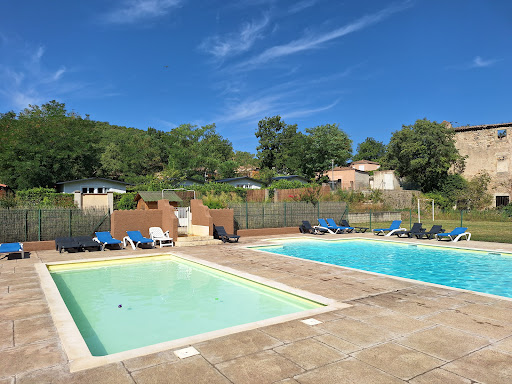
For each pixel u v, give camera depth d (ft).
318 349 13.60
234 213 62.69
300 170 178.40
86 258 37.99
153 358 12.82
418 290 23.22
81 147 128.06
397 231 60.59
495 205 121.80
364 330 15.70
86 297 25.46
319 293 22.53
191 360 12.63
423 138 122.62
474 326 16.29
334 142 161.27
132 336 17.89
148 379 11.25
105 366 12.23
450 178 128.26
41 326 16.61
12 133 117.39
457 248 46.26
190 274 33.01
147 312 21.77
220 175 186.09
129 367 12.13
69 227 48.42
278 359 12.71
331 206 75.97
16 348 14.01
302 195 82.12
